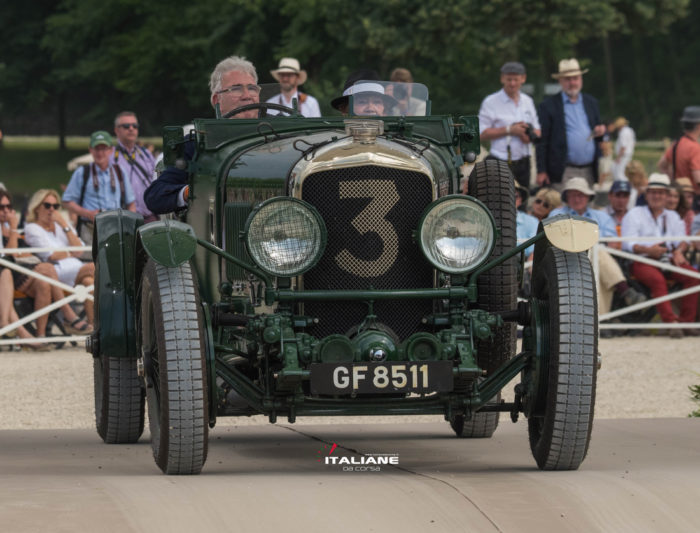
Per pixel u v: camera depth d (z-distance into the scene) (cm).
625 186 3919
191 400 1453
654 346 3550
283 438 2092
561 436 1506
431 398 1567
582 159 4125
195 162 1836
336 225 1571
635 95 19338
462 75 10556
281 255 1501
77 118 18425
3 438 2114
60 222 3716
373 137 1631
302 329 1567
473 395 1559
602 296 3806
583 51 19400
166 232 1484
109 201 3731
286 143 1772
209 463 1733
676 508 1267
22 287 3612
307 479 1446
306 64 10262
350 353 1491
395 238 1580
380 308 1583
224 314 1570
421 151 1675
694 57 19138
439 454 1841
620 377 2962
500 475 1492
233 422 2381
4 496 1322
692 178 4209
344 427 2256
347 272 1573
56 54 13038
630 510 1256
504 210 1731
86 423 2423
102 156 3731
